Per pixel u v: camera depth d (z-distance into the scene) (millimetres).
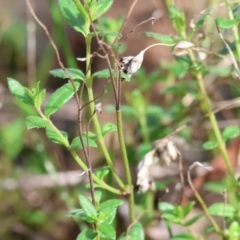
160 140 548
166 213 536
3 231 654
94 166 646
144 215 588
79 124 480
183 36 529
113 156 616
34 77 709
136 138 666
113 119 737
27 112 659
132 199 517
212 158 668
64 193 640
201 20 524
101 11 489
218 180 633
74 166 702
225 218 542
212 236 629
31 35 707
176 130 548
